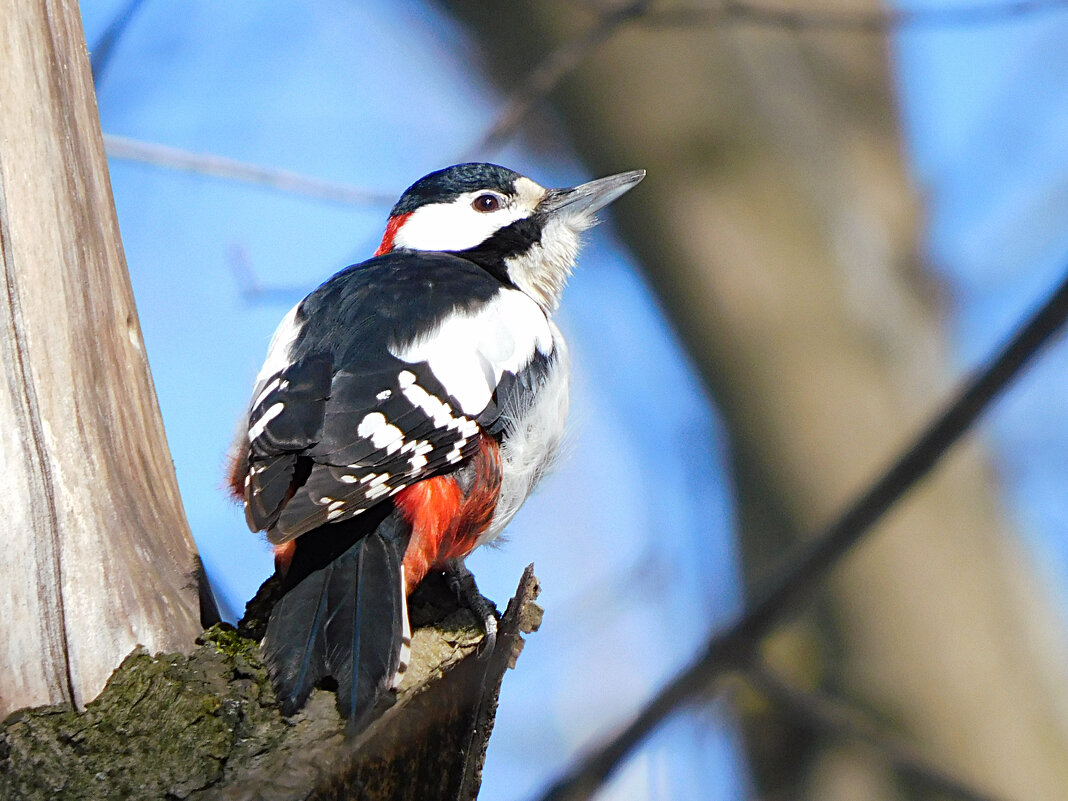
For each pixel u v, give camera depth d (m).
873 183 15.59
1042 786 13.82
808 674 14.62
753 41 15.63
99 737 7.16
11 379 7.76
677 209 15.09
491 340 9.19
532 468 9.31
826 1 15.80
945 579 14.49
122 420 7.98
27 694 7.32
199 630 7.67
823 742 14.37
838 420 14.49
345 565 7.69
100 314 8.05
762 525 14.54
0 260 7.86
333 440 8.01
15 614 7.43
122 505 7.82
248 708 7.21
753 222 15.11
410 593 8.50
